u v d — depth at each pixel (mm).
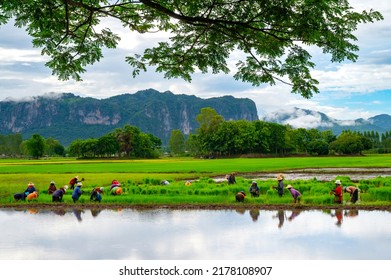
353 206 20828
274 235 14320
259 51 8938
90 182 38594
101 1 9398
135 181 39594
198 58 9703
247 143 173000
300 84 9078
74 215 19094
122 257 11602
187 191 26984
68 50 9852
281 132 177125
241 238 13883
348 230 15133
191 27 9328
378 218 17766
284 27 8211
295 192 22016
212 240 13594
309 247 12594
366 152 195125
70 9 9492
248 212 19609
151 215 18906
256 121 183625
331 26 8078
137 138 184750
